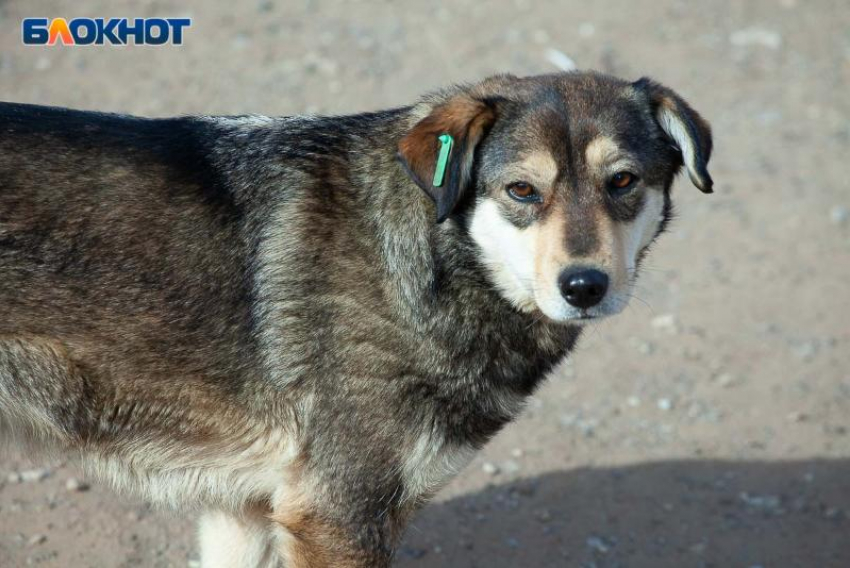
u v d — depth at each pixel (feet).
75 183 18.76
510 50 53.16
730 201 45.03
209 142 19.88
